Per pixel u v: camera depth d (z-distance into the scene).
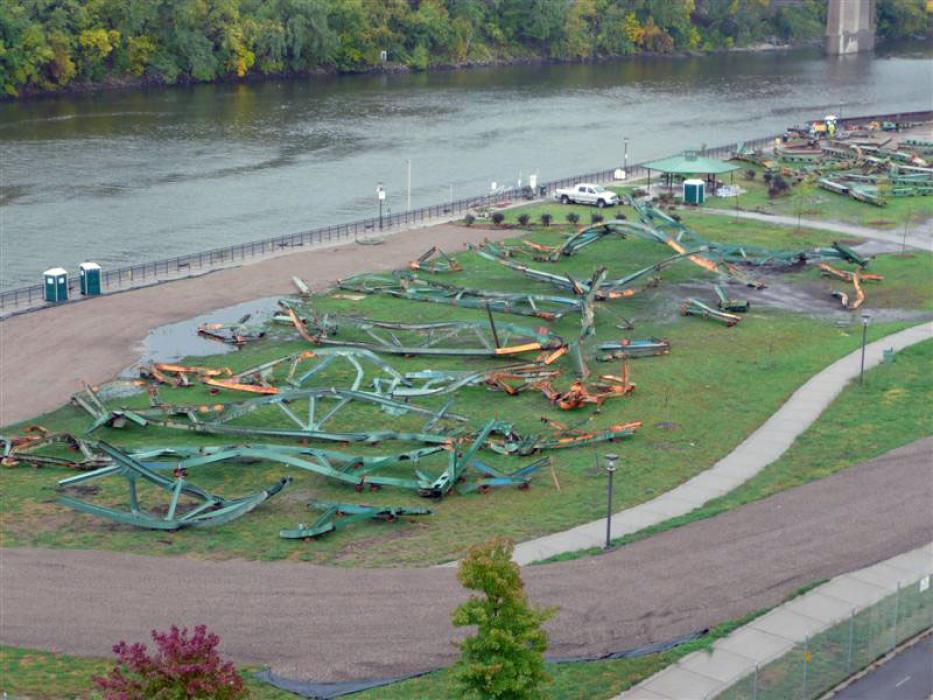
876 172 175.75
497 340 98.50
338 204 171.12
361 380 92.00
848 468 74.44
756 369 95.69
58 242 148.75
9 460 77.25
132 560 63.16
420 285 118.75
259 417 87.06
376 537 66.19
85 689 51.06
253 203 171.00
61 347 103.00
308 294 117.44
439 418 83.62
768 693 49.50
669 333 105.56
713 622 55.91
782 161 187.50
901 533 64.75
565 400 86.88
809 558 62.09
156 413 85.38
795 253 127.00
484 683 44.66
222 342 105.12
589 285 116.44
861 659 52.41
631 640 54.50
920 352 98.62
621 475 74.75
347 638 55.03
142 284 123.12
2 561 62.84
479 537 65.75
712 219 150.00
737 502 69.81
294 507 70.75
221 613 57.38
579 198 159.62
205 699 41.19
